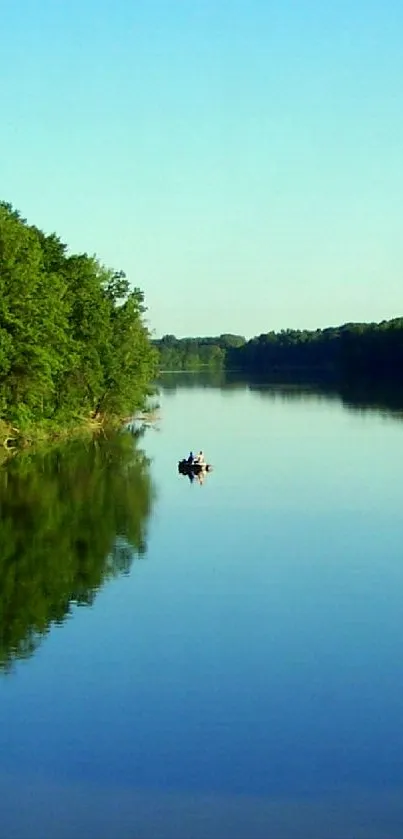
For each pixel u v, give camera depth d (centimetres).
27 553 3844
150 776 2070
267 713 2377
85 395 8919
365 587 3434
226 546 4034
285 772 2086
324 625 3020
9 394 7044
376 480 5866
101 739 2241
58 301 7444
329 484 5712
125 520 4556
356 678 2597
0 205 7738
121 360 9556
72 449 7669
